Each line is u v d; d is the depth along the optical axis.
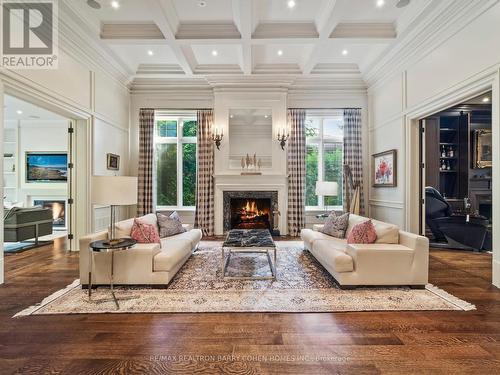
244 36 4.04
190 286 3.01
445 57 3.65
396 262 2.90
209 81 5.93
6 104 6.03
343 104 6.21
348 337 2.05
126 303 2.59
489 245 4.65
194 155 6.59
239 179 6.05
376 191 5.83
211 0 3.55
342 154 6.42
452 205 5.91
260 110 6.09
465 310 2.46
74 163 4.57
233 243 3.35
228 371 1.69
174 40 4.17
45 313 2.40
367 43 4.34
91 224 4.68
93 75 4.66
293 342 1.99
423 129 4.58
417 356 1.83
